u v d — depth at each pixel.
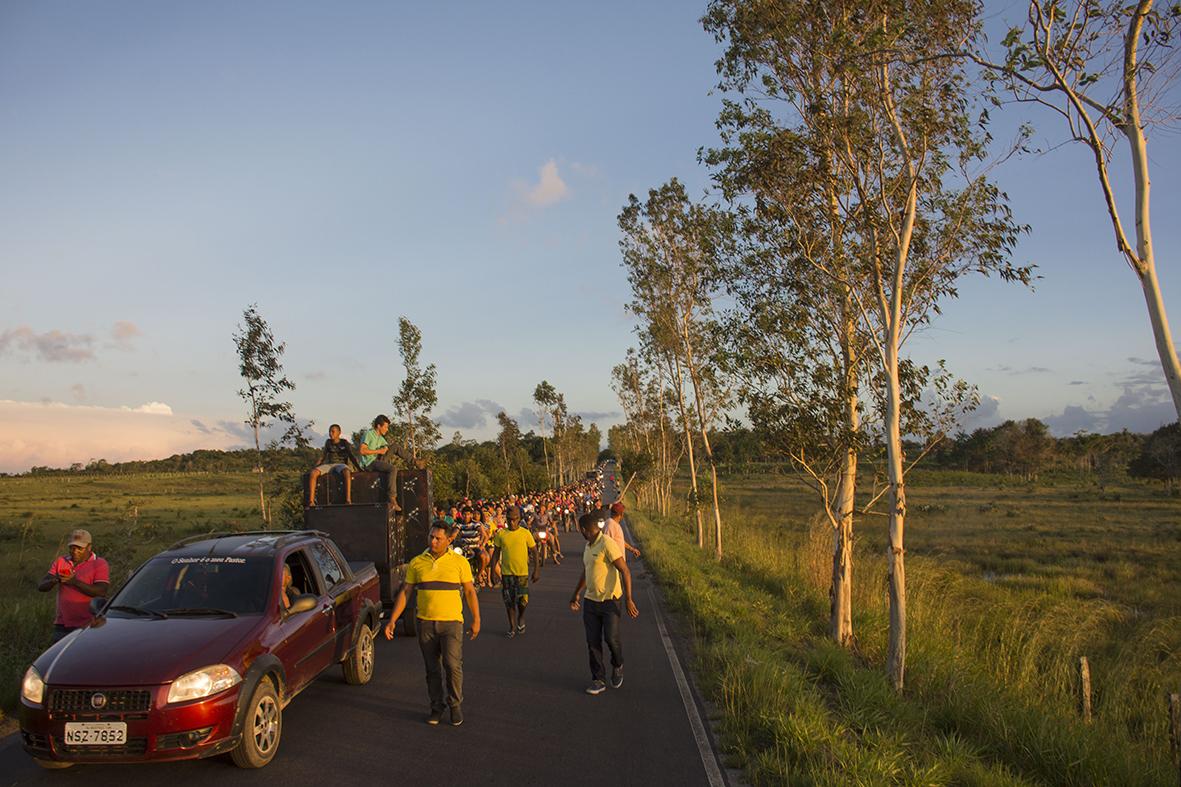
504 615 13.55
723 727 6.49
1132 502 59.25
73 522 37.72
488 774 5.52
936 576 16.94
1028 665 10.45
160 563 6.88
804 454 11.95
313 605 6.74
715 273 12.57
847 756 5.53
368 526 10.80
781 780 5.32
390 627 6.91
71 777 5.50
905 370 11.05
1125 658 12.16
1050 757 6.65
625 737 6.39
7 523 32.97
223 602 6.44
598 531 8.07
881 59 9.19
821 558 16.14
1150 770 6.59
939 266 10.58
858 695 7.59
